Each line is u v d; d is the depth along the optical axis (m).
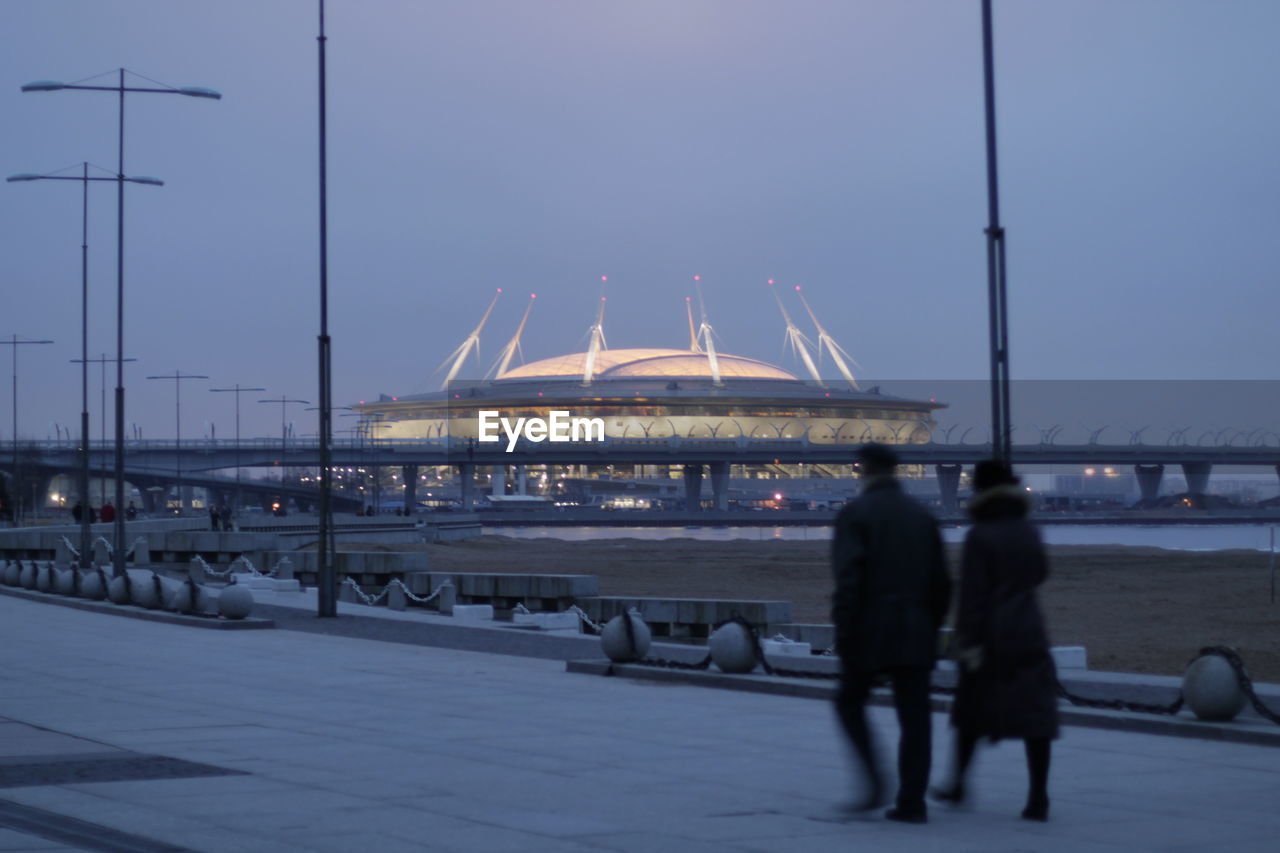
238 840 11.71
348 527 129.50
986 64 25.19
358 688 23.42
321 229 43.25
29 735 17.92
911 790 12.43
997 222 24.81
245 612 36.41
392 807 13.22
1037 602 12.64
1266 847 11.58
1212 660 17.89
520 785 14.43
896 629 12.25
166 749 16.80
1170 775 15.02
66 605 44.44
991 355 24.69
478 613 42.62
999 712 12.52
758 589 72.88
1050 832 12.13
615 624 25.53
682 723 19.12
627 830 12.19
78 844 11.45
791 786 14.38
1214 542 161.62
